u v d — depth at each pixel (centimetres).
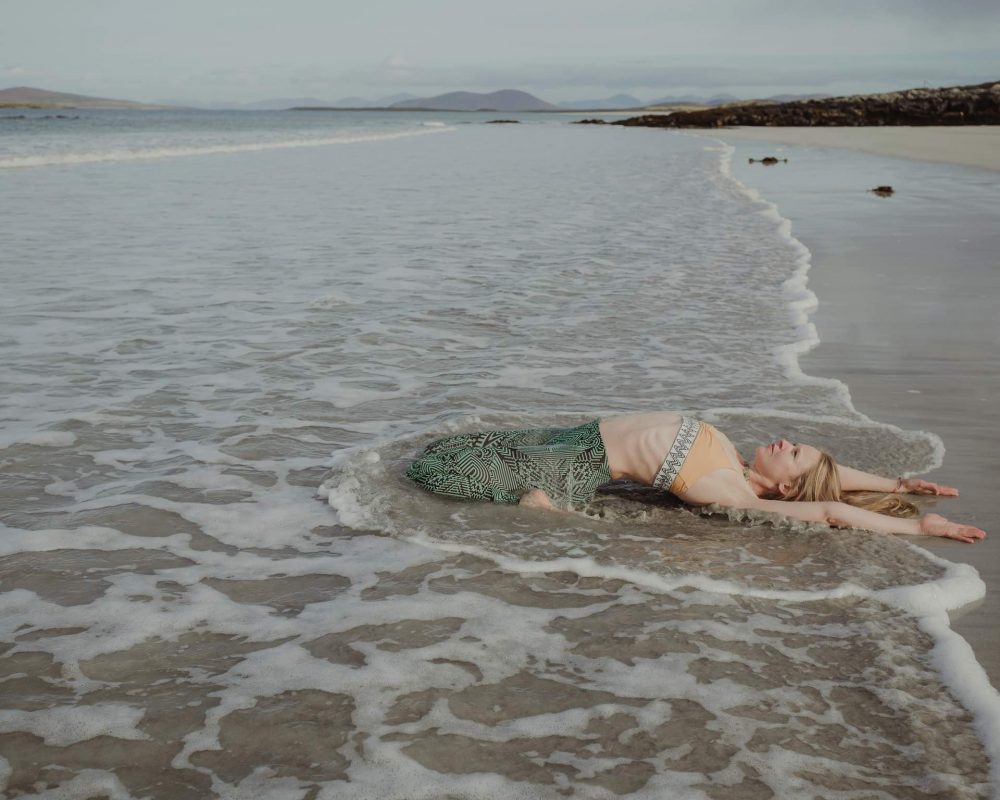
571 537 413
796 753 267
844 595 364
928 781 255
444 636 329
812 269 1020
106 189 1948
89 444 517
